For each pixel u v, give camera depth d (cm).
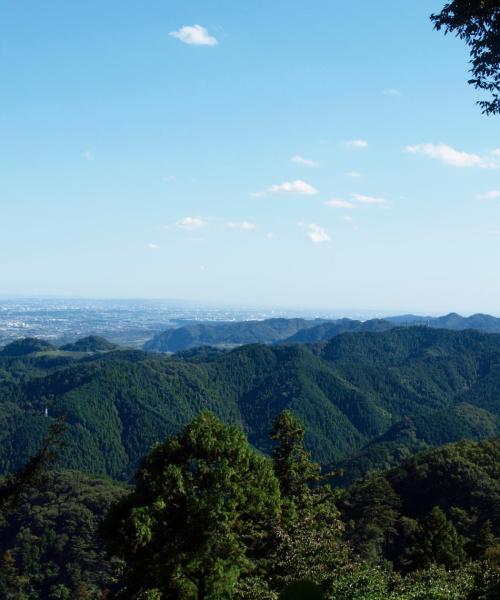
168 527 1886
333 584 1397
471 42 1115
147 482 1967
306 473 2858
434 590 1342
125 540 1795
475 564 1628
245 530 2119
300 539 1839
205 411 2141
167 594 1850
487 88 1141
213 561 1852
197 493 1939
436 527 3541
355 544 4378
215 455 2039
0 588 3606
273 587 1838
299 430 2875
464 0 1045
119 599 1883
